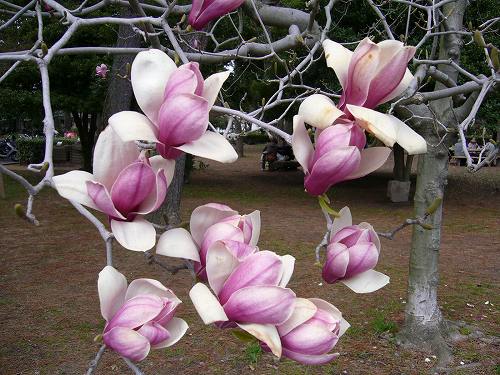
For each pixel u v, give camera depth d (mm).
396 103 2041
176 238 993
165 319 920
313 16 2498
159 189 965
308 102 983
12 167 18469
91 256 7352
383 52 983
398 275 6664
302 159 1006
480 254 7887
